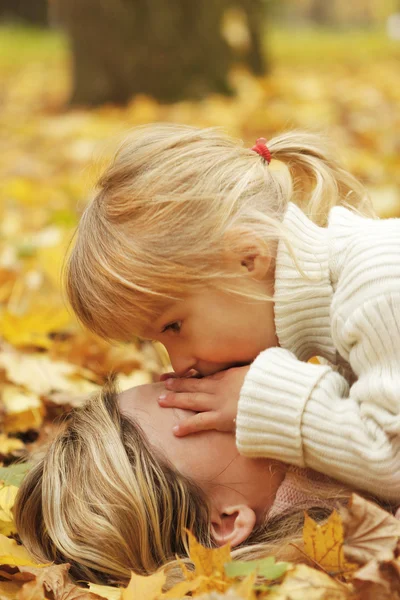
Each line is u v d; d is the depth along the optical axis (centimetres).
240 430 144
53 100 516
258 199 150
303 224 150
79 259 149
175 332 149
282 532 145
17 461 164
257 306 148
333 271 147
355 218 150
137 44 448
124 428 149
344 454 141
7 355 189
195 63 450
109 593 139
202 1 446
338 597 131
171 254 145
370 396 141
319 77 596
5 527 152
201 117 399
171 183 147
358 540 136
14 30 1202
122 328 149
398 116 436
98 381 188
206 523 146
